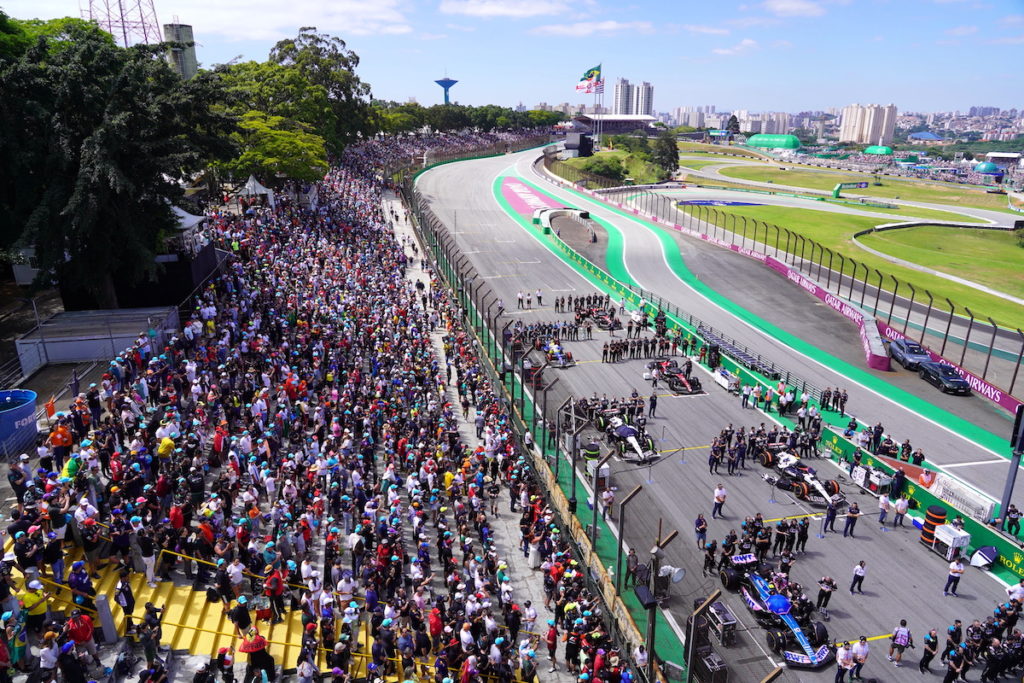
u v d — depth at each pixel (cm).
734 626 2369
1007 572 2814
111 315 3609
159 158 3438
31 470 2330
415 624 2084
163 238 4044
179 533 2069
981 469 3747
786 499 3291
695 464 3600
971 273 8819
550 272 7750
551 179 15750
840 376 4997
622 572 2611
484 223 10662
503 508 3084
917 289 7606
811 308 6681
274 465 2650
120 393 2644
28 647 1653
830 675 2269
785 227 11819
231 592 1980
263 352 3541
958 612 2580
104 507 2139
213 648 1855
